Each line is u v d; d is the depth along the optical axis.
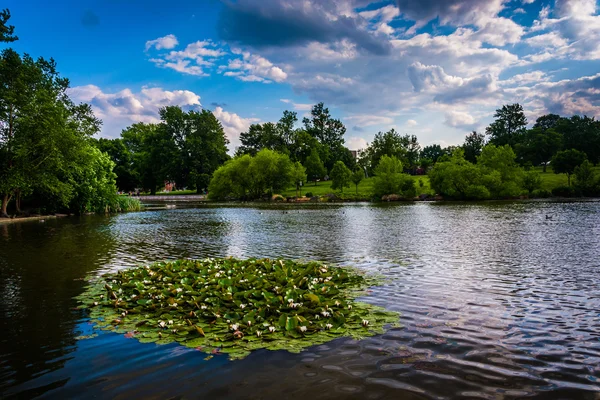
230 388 4.56
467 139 115.75
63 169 35.56
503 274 10.96
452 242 17.59
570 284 9.75
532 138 117.44
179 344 5.91
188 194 111.69
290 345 5.79
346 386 4.59
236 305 7.46
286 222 29.70
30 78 34.31
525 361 5.31
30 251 16.17
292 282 8.88
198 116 106.62
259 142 128.75
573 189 62.62
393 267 12.12
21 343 6.11
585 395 4.41
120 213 43.28
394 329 6.50
